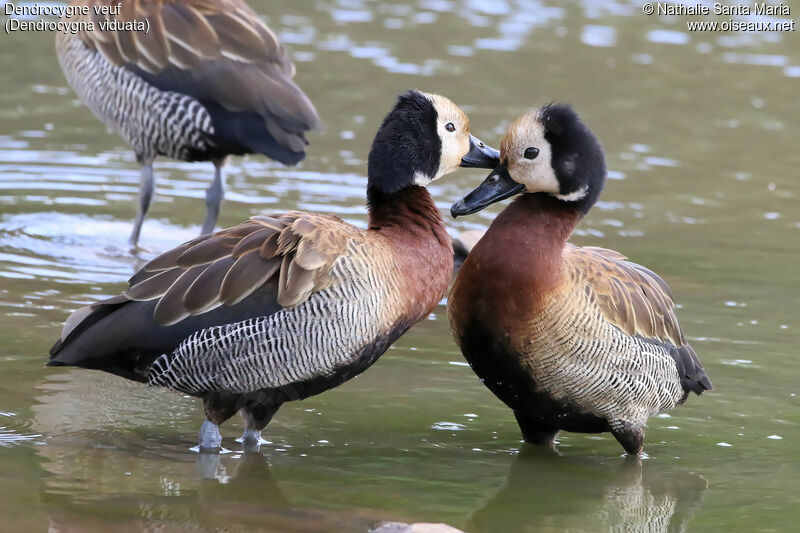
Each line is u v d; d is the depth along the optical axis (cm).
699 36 2833
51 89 2398
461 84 2441
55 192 1914
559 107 1180
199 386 1127
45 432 1155
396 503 1053
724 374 1381
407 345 1448
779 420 1276
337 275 1112
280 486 1075
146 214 1853
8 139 2122
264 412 1163
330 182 1992
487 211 1936
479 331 1162
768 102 2494
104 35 1750
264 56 1736
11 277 1565
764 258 1773
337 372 1141
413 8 2936
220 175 1756
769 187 2077
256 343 1109
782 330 1515
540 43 2731
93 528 962
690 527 1036
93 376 1298
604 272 1198
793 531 1027
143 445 1148
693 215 1941
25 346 1347
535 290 1137
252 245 1129
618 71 2595
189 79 1697
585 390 1164
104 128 2227
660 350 1210
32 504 1000
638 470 1166
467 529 1016
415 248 1174
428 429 1236
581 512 1062
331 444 1183
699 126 2348
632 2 3023
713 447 1221
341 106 2309
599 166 1171
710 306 1583
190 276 1123
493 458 1182
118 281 1580
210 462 1120
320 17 2822
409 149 1196
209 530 972
